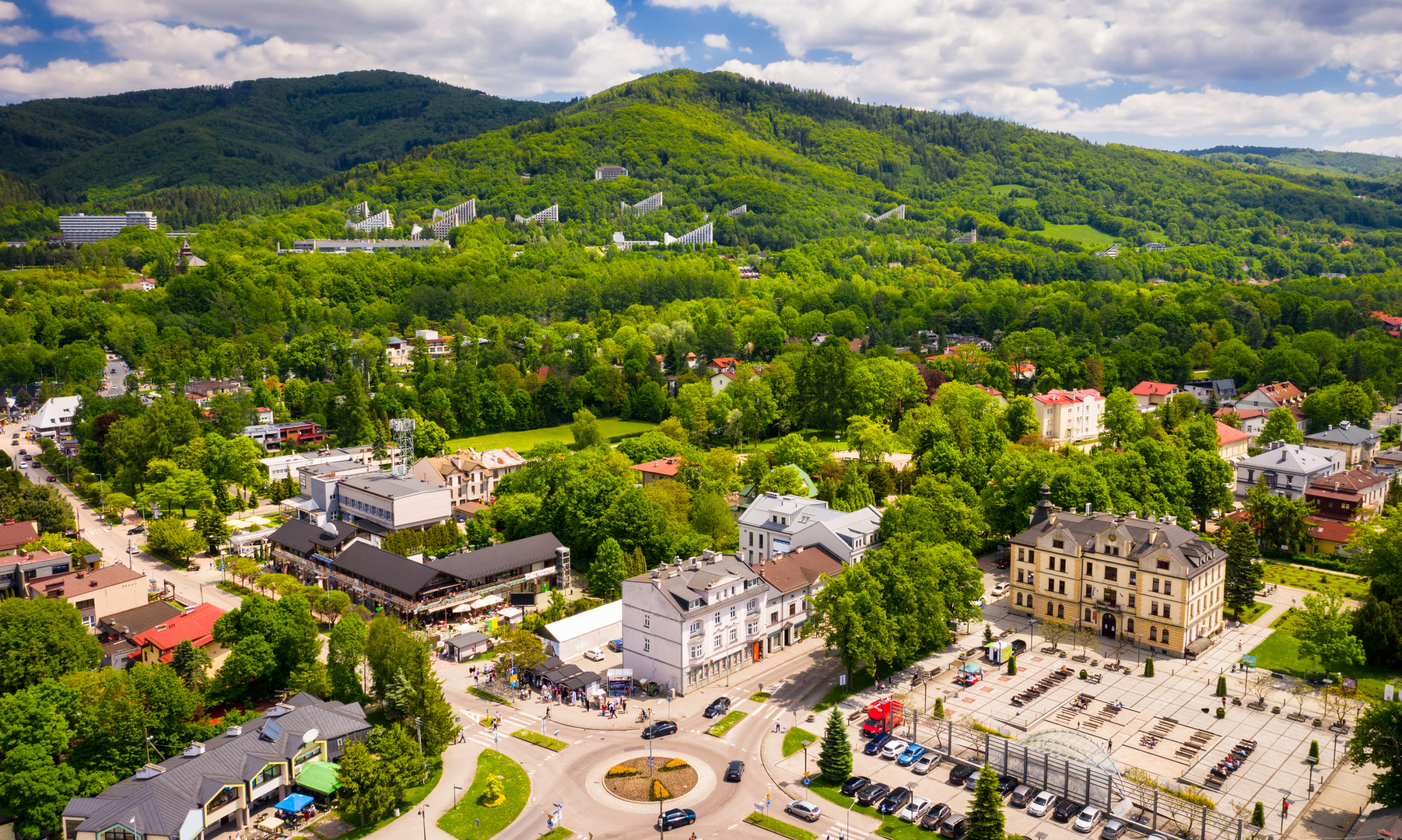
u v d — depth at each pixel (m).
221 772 118.06
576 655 169.12
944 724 139.12
